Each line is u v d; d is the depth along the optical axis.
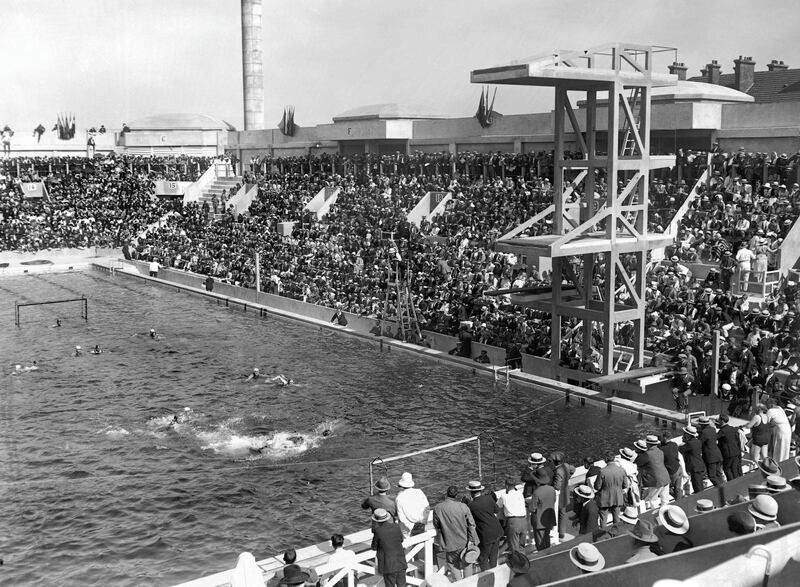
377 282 50.00
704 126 50.03
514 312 41.31
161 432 31.20
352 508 23.92
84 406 34.75
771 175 45.09
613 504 15.82
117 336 49.09
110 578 19.98
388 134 76.31
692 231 42.94
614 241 31.97
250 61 109.69
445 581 11.79
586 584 6.13
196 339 47.94
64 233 82.25
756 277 37.31
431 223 58.97
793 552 5.57
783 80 56.97
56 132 106.62
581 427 30.25
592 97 33.66
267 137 96.69
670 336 33.38
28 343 47.34
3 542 21.98
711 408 29.14
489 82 31.97
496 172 62.47
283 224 68.75
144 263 73.88
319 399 35.22
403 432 30.55
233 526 22.88
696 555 5.90
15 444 29.88
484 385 36.44
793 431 21.42
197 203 89.75
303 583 12.00
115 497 24.88
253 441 30.00
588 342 35.50
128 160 100.88
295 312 54.03
